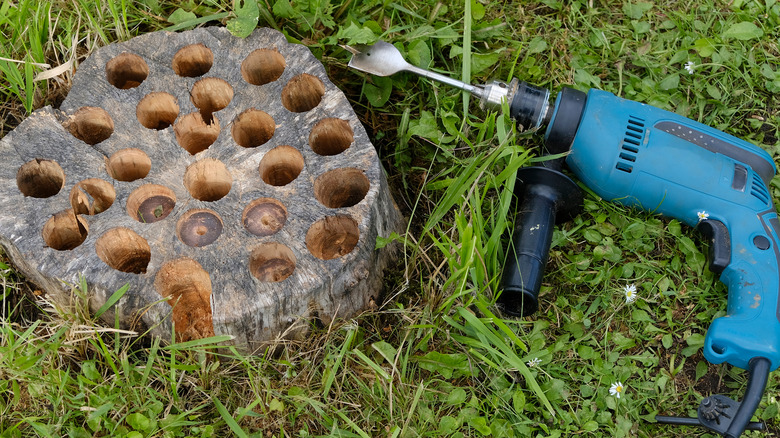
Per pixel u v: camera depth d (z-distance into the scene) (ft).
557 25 4.54
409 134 4.20
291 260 3.72
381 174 3.79
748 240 3.93
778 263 3.89
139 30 4.33
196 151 4.00
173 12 4.31
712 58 4.49
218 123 3.86
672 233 4.13
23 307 3.90
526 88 4.06
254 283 3.61
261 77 4.09
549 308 4.06
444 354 3.82
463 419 3.79
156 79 3.91
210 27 4.02
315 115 3.85
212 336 3.71
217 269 3.62
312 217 3.69
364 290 3.81
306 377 3.79
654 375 3.99
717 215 3.98
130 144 3.80
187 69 4.07
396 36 4.38
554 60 4.50
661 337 4.04
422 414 3.77
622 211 4.17
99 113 3.88
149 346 3.80
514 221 4.08
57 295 3.69
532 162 4.11
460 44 4.44
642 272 4.13
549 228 3.99
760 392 3.76
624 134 3.97
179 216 3.69
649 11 4.63
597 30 4.53
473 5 4.41
